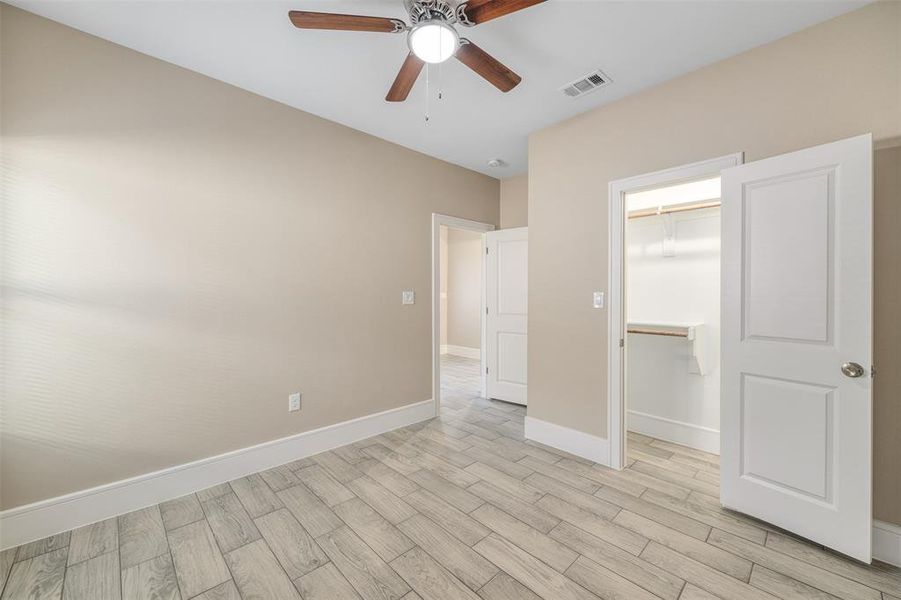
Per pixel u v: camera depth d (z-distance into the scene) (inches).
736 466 80.9
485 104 105.7
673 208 117.0
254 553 70.1
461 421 142.5
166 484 87.4
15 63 70.9
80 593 60.8
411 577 64.2
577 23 73.8
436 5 59.9
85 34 77.5
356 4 70.3
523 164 155.1
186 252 90.2
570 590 61.2
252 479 97.3
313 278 112.6
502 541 73.3
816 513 70.1
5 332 70.7
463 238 282.7
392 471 101.8
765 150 80.1
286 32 77.0
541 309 121.1
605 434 105.7
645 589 61.3
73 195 76.6
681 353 119.5
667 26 74.6
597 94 100.1
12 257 71.1
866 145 64.1
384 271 130.5
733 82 84.1
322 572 65.5
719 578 63.6
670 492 91.1
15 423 71.6
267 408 103.7
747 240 78.8
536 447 118.0
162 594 60.8
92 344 78.9
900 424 66.8
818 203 69.4
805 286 71.1
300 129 109.3
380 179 129.0
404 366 136.9
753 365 78.1
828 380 68.6
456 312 289.7
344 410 120.3
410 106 107.3
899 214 66.7
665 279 123.7
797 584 62.1
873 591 60.6
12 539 70.8
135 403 84.0
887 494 67.7
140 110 83.8
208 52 83.7
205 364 93.3
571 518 80.6
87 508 78.0
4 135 70.1
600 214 106.4
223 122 95.4
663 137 94.6
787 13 71.1
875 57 68.2
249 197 99.9
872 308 64.4
